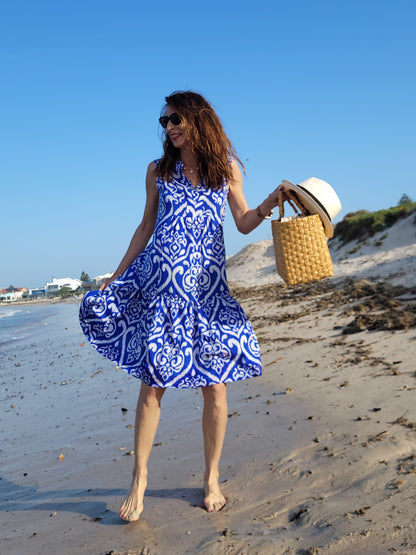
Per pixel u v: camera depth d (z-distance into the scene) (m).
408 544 1.92
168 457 3.46
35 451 4.33
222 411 2.68
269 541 2.14
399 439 2.92
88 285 116.56
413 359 4.78
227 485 2.82
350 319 7.72
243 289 21.06
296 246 2.76
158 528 2.46
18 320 35.44
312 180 2.82
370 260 16.97
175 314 2.66
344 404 3.84
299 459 2.96
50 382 8.03
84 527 2.59
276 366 5.77
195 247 2.72
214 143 2.72
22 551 2.41
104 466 3.60
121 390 6.42
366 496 2.36
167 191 2.76
